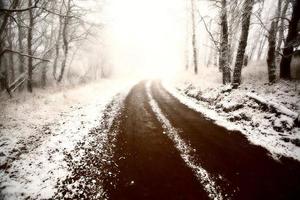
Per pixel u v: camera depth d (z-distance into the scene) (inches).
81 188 201.3
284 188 199.3
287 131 305.4
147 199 185.6
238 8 515.8
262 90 464.8
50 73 960.3
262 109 376.8
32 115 404.2
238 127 351.6
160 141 305.6
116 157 259.0
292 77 510.9
